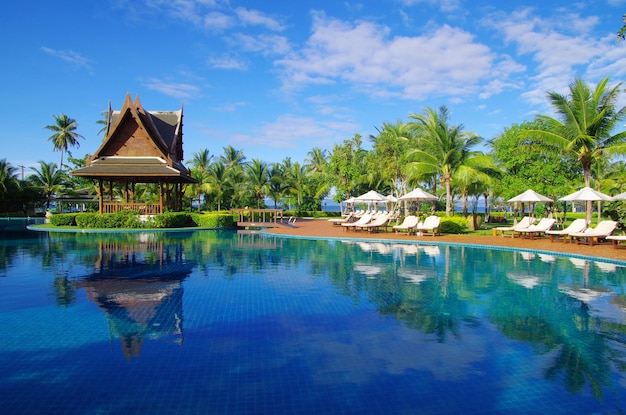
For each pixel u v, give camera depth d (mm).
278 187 53156
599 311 7141
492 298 8086
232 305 7488
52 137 57062
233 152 55688
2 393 4180
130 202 30422
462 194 30047
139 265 11969
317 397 4113
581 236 16234
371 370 4738
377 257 13750
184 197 47094
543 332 6059
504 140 26531
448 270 11172
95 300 7816
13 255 14141
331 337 5805
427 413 3842
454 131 25578
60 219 27922
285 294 8336
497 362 4980
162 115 35438
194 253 14758
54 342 5590
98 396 4121
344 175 42469
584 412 3895
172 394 4160
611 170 38375
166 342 5582
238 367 4797
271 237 21547
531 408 3959
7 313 6938
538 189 23703
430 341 5668
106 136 30484
